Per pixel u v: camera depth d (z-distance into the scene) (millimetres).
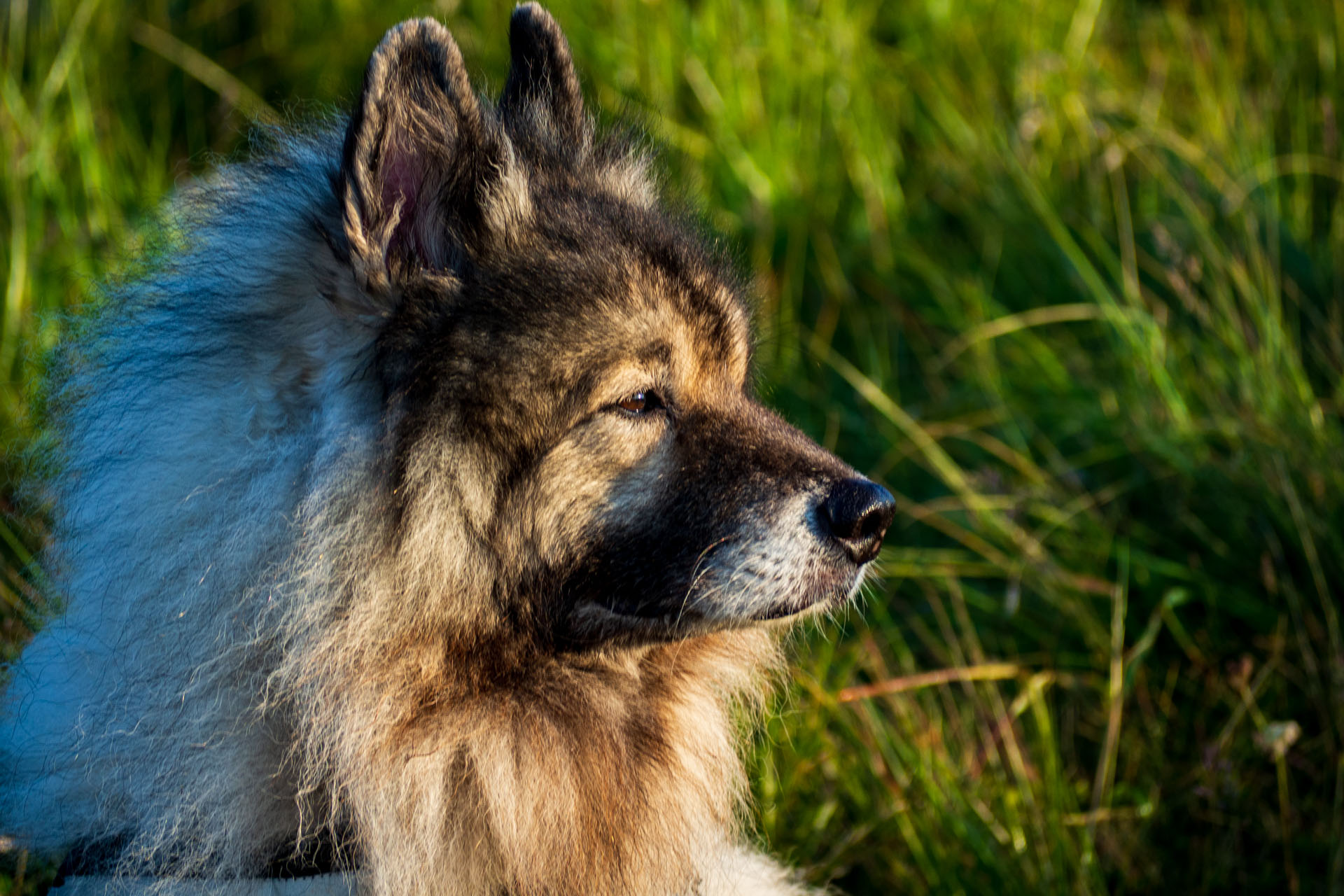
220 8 6273
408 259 2623
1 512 3611
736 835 3330
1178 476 4445
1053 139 5836
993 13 6426
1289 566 4113
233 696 2635
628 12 6148
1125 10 6680
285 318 2656
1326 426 4281
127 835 2682
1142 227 5422
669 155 5613
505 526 2672
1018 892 3379
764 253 5605
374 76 2396
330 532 2549
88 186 5121
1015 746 3740
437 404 2596
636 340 2721
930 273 5508
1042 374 5012
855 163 5988
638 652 3023
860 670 4242
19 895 2805
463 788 2781
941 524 4656
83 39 5660
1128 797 3736
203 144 5824
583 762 2887
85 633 2725
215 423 2637
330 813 2611
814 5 6422
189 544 2594
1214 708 3945
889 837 3666
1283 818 3461
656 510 2793
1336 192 5406
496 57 5895
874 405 5109
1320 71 5887
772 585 2807
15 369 4309
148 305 2861
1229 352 4590
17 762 2885
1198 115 5750
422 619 2637
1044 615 4312
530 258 2705
